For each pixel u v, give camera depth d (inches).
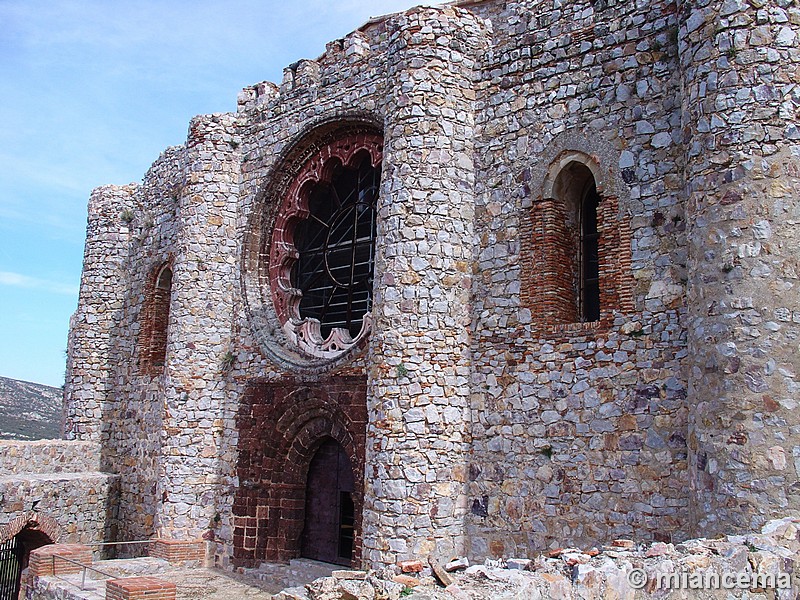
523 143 608.7
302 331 768.9
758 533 382.6
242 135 861.8
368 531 582.6
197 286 826.8
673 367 501.7
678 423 494.0
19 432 2203.5
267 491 749.9
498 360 591.2
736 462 416.8
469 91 645.3
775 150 441.1
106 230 1109.1
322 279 808.9
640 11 560.4
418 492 568.4
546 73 604.4
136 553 910.4
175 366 816.3
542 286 576.7
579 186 599.2
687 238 478.0
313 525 735.7
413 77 631.8
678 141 525.0
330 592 314.0
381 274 615.8
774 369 417.7
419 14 642.2
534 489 552.7
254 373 789.2
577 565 317.1
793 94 445.7
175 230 974.4
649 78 547.8
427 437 579.2
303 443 739.4
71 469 999.0
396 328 596.4
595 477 525.0
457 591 286.0
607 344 534.9
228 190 850.8
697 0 482.9
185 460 794.8
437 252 607.8
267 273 827.4
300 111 802.8
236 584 703.1
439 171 618.5
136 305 1047.6
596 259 592.1
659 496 494.0
